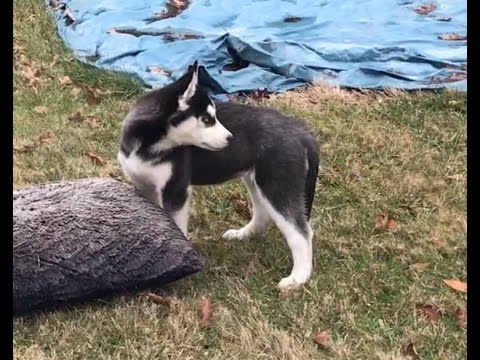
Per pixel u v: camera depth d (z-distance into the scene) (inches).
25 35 164.6
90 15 174.1
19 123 132.1
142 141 91.9
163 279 89.9
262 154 91.7
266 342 84.0
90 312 88.1
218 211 109.4
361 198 111.7
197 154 93.2
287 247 100.7
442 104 134.0
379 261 98.3
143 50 155.3
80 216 87.6
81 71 150.0
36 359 81.8
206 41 152.9
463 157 121.3
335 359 82.3
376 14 169.8
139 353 82.7
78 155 122.6
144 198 92.1
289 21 168.1
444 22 164.4
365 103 136.5
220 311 88.6
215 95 140.3
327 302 89.7
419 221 106.7
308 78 144.3
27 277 85.1
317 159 94.0
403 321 87.8
